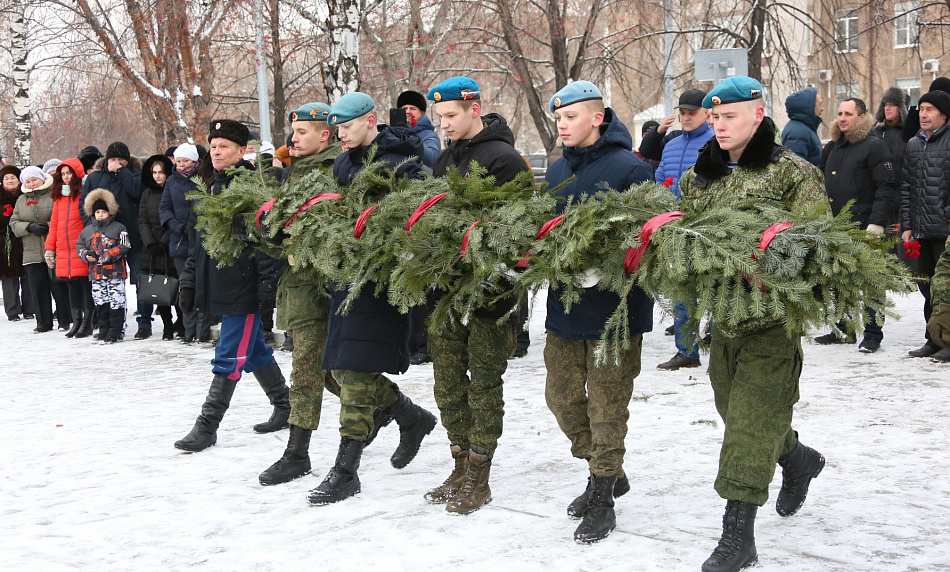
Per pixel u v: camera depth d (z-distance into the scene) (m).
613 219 3.17
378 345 4.07
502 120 4.10
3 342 10.35
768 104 16.67
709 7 16.11
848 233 3.05
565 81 17.69
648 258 3.15
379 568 3.23
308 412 4.45
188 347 9.30
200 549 3.51
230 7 15.52
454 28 16.78
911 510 3.64
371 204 4.04
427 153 7.37
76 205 10.40
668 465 4.41
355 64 10.34
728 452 3.18
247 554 3.43
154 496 4.23
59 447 5.25
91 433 5.59
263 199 4.44
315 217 4.05
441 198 3.73
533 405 5.88
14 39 19.39
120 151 10.24
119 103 22.75
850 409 5.38
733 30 15.88
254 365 5.33
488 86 21.42
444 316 3.63
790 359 3.18
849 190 7.55
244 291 5.00
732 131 3.33
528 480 4.29
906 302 10.41
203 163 8.16
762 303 2.95
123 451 5.10
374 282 4.06
